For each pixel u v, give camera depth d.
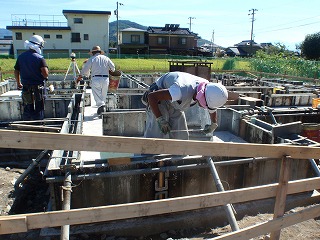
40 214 1.65
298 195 3.88
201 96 2.80
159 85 3.41
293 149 2.22
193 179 3.70
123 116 5.77
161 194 3.59
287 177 2.27
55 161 3.43
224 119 6.25
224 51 55.72
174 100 2.89
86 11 35.34
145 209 1.90
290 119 6.68
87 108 7.47
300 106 8.52
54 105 7.12
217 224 3.51
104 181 3.37
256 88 9.52
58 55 29.41
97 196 3.39
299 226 3.37
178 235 3.30
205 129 3.51
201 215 3.42
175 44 41.25
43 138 1.50
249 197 2.23
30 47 5.08
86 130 5.69
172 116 3.69
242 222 3.45
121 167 3.39
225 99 2.78
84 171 3.27
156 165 3.50
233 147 1.97
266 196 2.29
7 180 4.54
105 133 5.75
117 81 7.04
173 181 3.63
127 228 3.20
